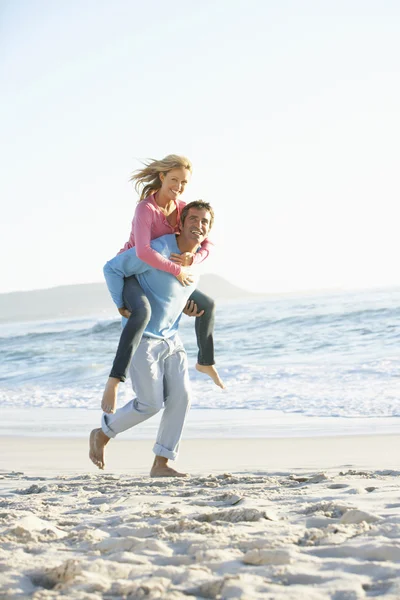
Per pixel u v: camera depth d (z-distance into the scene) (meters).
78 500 5.50
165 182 6.94
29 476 7.74
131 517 4.30
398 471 6.62
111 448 10.41
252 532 3.64
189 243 7.04
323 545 3.31
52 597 2.57
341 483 5.84
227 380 19.45
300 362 23.58
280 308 41.69
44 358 32.28
